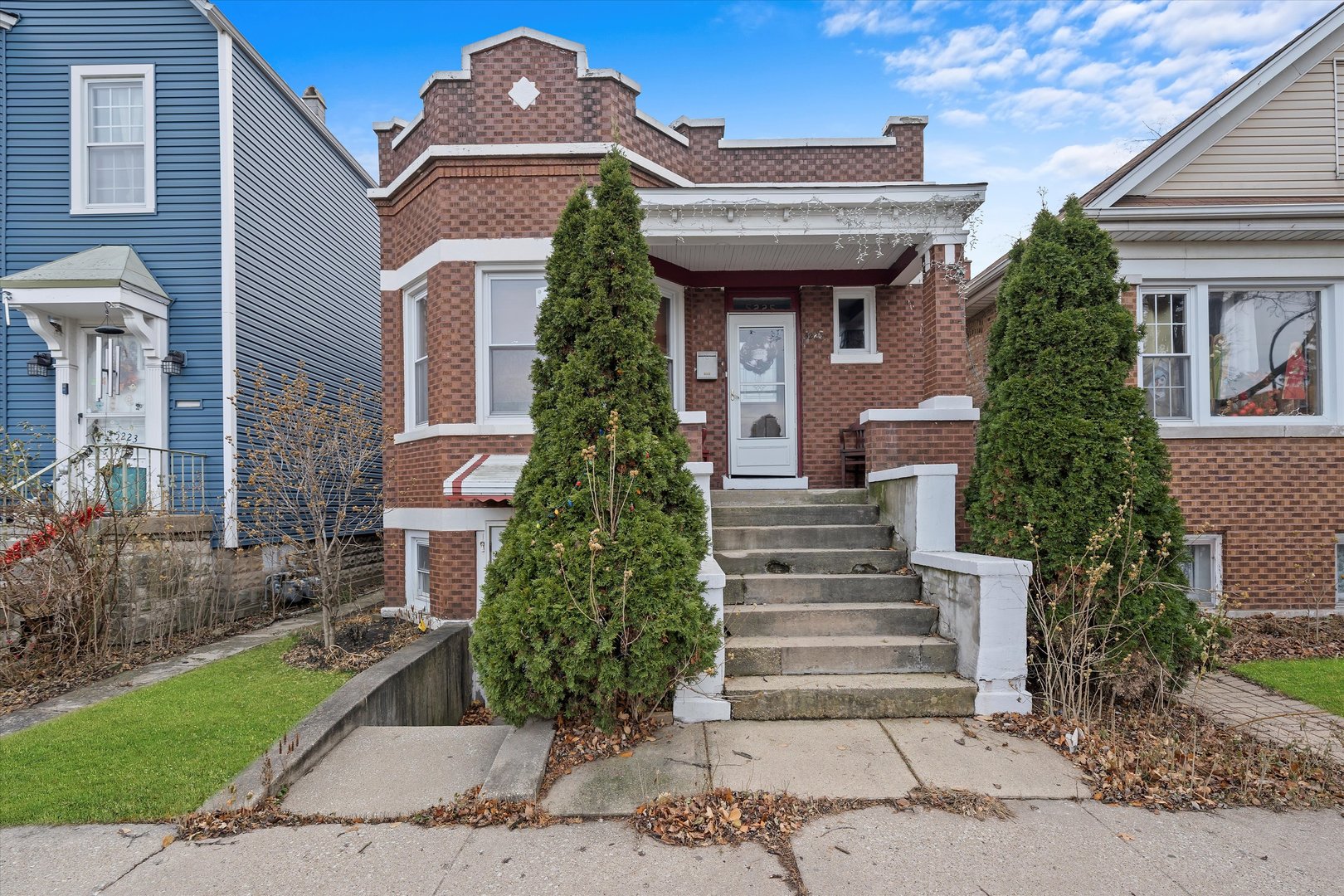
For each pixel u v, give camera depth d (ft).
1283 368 26.73
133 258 29.94
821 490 23.15
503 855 10.41
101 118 31.27
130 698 16.94
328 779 12.78
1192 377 26.30
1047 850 10.43
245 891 9.57
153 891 9.56
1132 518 16.08
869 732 14.51
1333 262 25.99
